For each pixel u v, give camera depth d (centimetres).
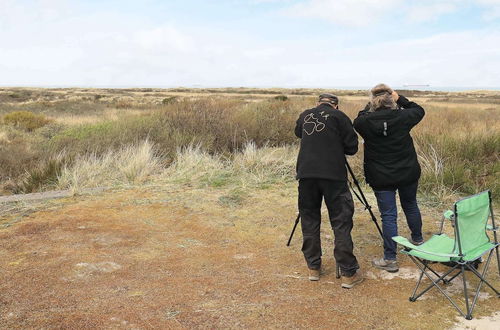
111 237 526
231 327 321
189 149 1027
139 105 3788
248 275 418
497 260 407
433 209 612
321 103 416
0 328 320
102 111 3155
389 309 347
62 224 573
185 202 679
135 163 902
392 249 421
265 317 335
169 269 432
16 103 4575
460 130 1106
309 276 406
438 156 811
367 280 406
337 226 390
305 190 400
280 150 1077
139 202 682
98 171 891
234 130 1212
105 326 321
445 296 345
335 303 359
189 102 1409
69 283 397
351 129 391
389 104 411
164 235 536
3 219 602
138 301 362
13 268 432
